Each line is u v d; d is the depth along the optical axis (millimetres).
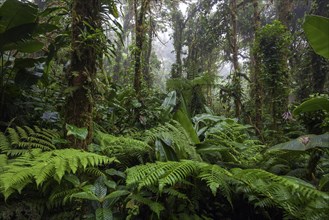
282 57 6043
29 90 3637
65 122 2619
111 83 4281
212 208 2213
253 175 1770
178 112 3244
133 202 1910
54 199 1804
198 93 6879
